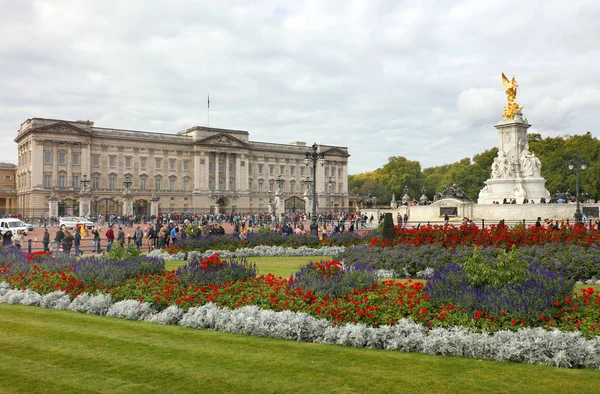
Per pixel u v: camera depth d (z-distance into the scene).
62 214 120.94
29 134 127.12
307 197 129.62
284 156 171.38
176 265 32.09
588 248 24.72
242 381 11.10
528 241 27.02
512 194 65.69
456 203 66.62
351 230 52.94
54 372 11.82
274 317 15.16
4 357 12.97
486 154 154.75
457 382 10.91
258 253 37.41
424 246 26.78
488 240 27.52
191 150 152.25
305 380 11.12
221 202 156.50
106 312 18.00
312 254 38.03
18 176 141.88
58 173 127.31
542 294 14.04
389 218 30.27
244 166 160.38
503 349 12.29
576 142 136.12
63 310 18.77
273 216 93.75
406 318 14.47
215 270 19.70
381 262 26.08
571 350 11.89
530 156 66.44
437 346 12.90
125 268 21.08
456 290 14.98
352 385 10.81
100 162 136.12
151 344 14.00
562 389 10.48
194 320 16.00
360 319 14.74
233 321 15.35
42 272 22.50
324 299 16.20
